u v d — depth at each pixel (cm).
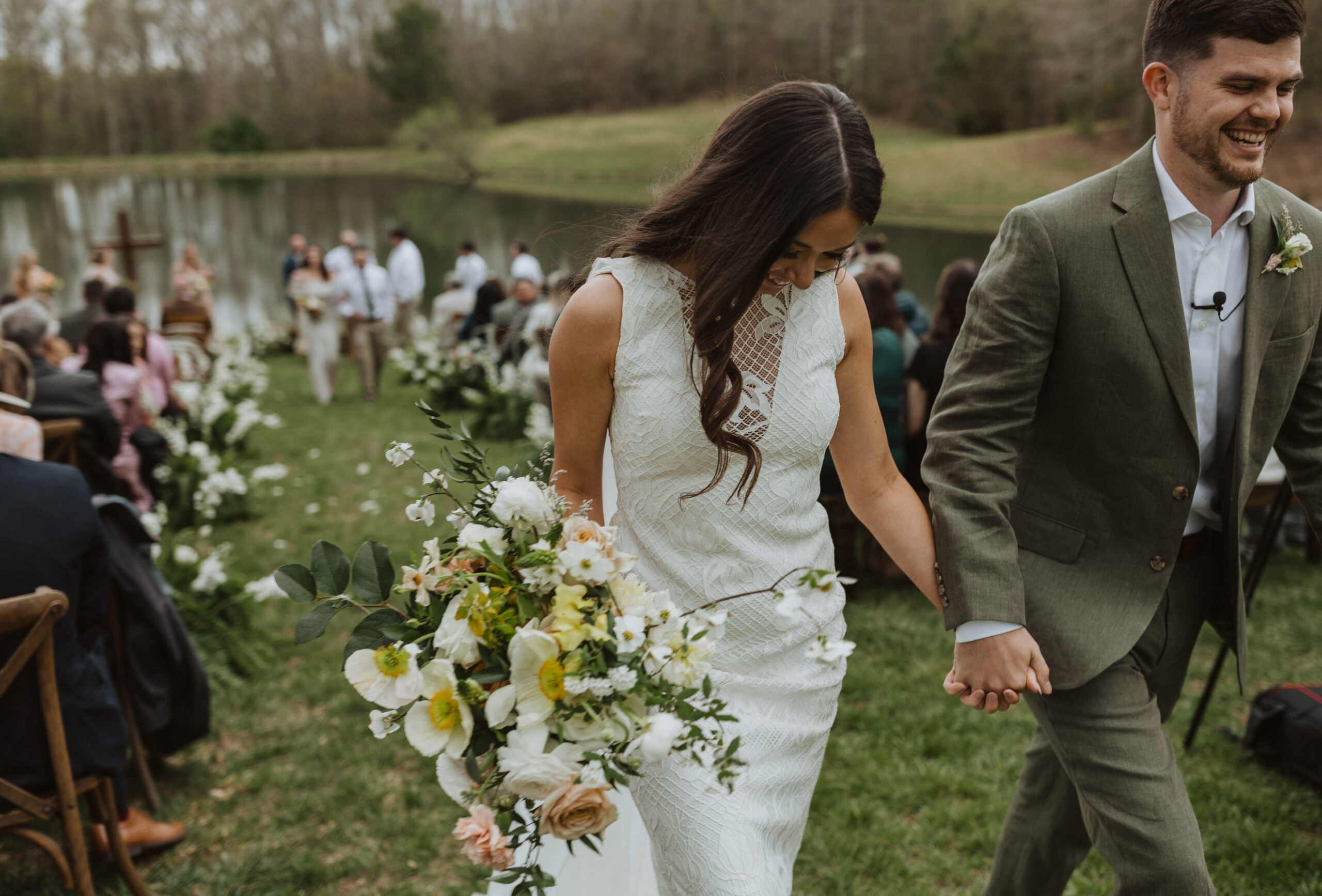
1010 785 293
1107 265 161
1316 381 172
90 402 396
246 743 338
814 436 155
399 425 901
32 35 7481
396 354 1109
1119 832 158
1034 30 5025
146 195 5369
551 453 171
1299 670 368
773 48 6812
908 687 362
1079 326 163
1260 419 167
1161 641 175
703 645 125
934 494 168
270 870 265
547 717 120
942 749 314
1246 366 162
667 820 147
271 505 646
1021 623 159
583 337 151
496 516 131
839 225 139
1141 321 161
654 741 113
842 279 166
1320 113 3033
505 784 119
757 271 139
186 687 299
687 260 150
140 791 307
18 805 218
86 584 239
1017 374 165
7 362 255
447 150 6938
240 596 395
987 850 263
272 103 8369
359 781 310
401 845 277
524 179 6297
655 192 158
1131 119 4338
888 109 6156
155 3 7956
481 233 3566
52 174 7031
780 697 158
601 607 126
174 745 305
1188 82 152
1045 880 196
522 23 8744
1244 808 277
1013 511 177
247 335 1461
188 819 294
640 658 123
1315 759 283
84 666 237
